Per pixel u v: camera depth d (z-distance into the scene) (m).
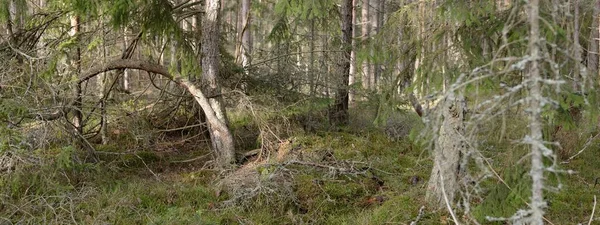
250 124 8.73
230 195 5.96
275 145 7.66
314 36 9.88
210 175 6.91
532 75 2.21
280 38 9.27
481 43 4.03
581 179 6.45
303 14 5.37
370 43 4.75
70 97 6.73
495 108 3.30
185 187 6.29
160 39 7.68
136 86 11.27
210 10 7.19
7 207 5.12
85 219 5.12
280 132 8.09
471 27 4.08
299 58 9.65
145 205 5.69
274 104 8.14
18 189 5.40
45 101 6.37
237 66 8.55
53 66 6.37
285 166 6.59
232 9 14.93
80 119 7.26
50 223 4.91
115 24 6.10
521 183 3.63
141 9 6.84
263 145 7.62
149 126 8.50
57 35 7.70
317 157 7.12
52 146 6.48
